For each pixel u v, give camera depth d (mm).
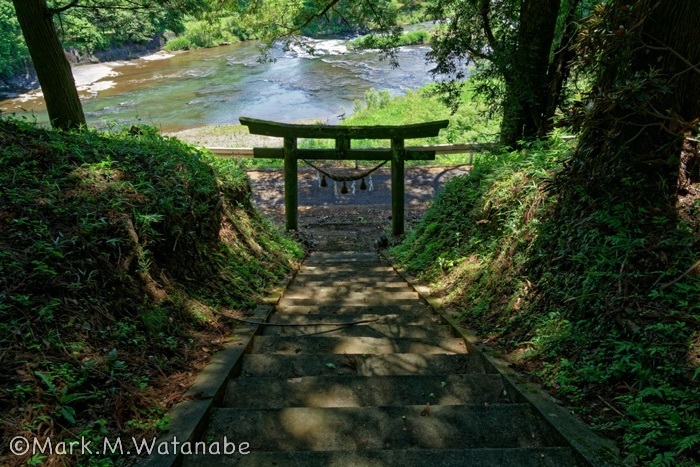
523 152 6207
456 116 19000
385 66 34312
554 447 2346
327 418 2670
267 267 6688
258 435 2561
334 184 15570
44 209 3484
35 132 4766
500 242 4984
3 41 26969
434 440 2545
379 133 10242
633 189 3662
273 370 3480
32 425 2141
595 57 3947
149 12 10305
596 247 3516
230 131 20984
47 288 2895
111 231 3572
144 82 30938
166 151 6023
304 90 28719
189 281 4418
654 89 3469
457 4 9266
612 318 3055
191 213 4805
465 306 4812
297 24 12211
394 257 9008
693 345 2656
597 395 2695
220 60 37812
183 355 3289
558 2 7305
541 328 3484
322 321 4898
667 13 3492
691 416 2301
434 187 14914
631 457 2162
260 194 14664
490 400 3039
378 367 3539
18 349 2479
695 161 3670
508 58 7660
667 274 3070
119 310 3189
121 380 2658
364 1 11836
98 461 2117
